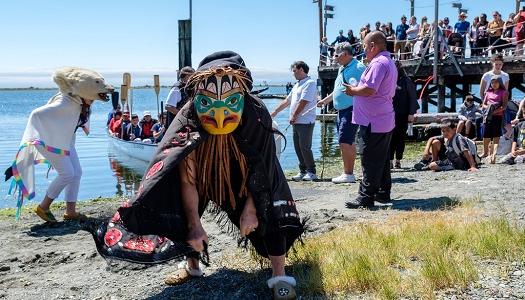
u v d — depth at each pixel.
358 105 6.62
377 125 6.55
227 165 3.66
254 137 3.62
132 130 18.27
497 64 11.53
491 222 5.01
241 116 3.60
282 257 3.88
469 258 4.27
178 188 3.57
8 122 42.88
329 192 8.41
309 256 4.55
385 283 3.84
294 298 3.79
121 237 3.76
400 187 8.45
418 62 22.97
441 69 22.36
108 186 13.33
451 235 4.73
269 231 3.76
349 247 4.66
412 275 4.02
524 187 7.70
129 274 4.78
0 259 5.38
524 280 3.83
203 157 3.64
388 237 4.82
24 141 6.49
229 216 3.98
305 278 4.11
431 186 8.40
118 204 8.35
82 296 4.31
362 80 6.46
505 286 3.75
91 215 7.46
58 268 5.09
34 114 6.49
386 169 7.09
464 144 10.33
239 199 3.79
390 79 6.43
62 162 6.61
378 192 7.14
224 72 3.45
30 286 4.61
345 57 8.48
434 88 25.48
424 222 5.39
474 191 7.61
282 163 16.02
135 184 13.52
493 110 11.40
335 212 6.58
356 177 9.98
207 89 3.47
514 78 22.06
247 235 3.97
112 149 19.30
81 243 5.93
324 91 29.58
